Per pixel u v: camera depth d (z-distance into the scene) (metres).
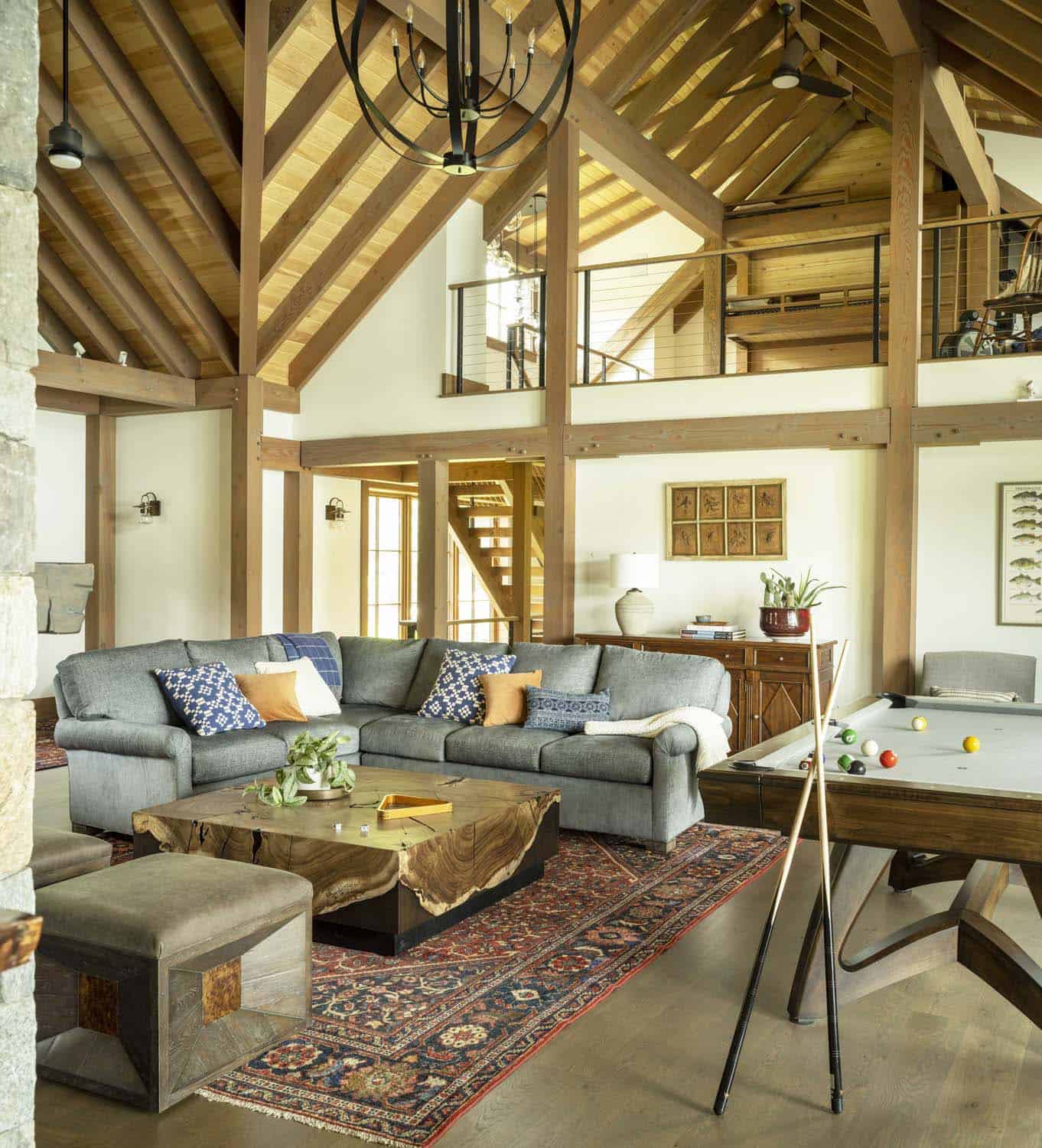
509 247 10.84
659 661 5.75
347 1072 2.76
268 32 6.39
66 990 2.74
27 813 1.36
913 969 3.12
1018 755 3.43
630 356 12.61
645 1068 2.78
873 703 4.45
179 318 8.24
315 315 8.77
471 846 3.89
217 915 2.72
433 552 8.50
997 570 6.84
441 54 7.31
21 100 1.36
